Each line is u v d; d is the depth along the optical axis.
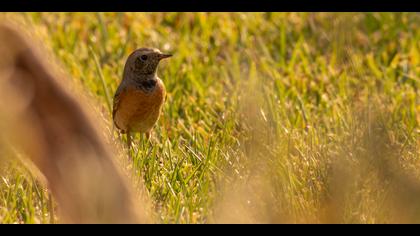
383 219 8.19
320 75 15.48
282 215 7.82
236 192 8.52
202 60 16.66
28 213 8.71
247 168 9.81
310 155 10.34
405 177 8.30
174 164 10.63
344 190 8.00
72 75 14.96
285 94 14.30
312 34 17.94
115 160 4.27
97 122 4.24
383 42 17.22
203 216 8.62
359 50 16.78
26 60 3.97
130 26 18.16
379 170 8.52
